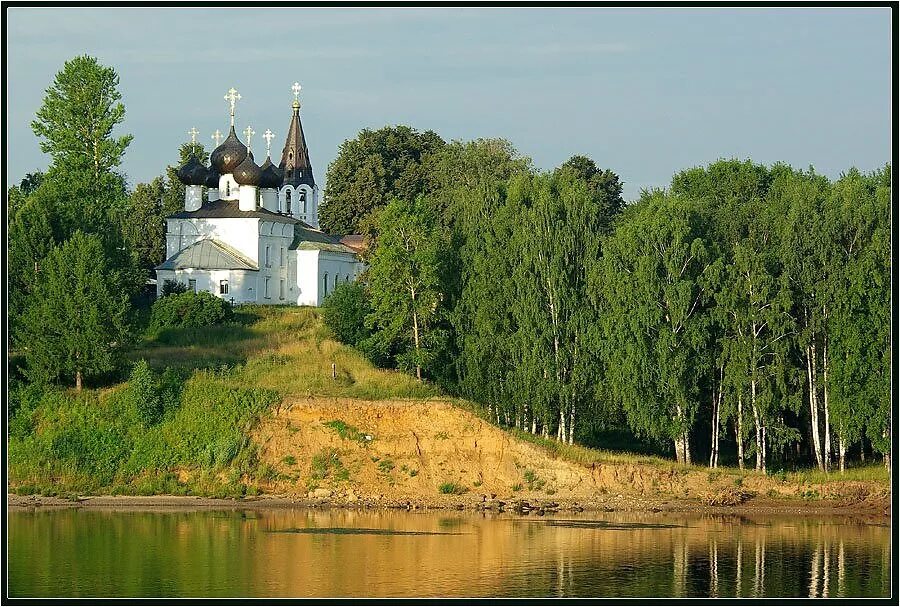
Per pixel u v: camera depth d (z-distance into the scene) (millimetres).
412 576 196750
